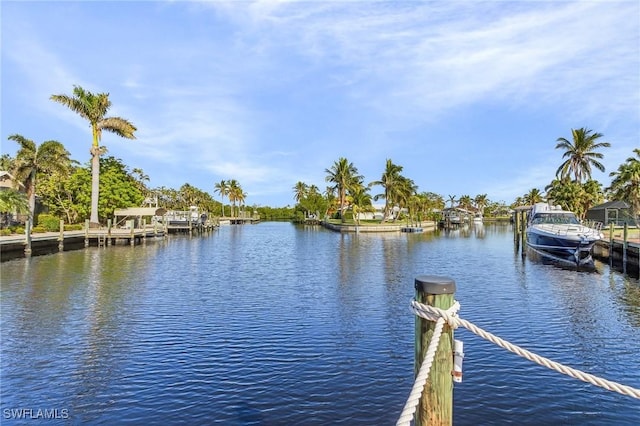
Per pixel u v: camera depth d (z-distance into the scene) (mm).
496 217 163625
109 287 19391
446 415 3236
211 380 8922
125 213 52656
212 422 7234
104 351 10688
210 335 12000
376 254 36281
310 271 25375
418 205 103000
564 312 14844
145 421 7309
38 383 8844
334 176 89875
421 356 3332
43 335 11984
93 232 42906
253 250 39969
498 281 21656
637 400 7992
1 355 10406
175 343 11305
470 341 11445
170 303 16047
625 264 25406
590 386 8602
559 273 24516
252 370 9453
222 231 81812
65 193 55812
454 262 30156
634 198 43250
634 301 16641
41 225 44281
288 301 16469
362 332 12297
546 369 9477
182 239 56094
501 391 8352
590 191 57312
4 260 29500
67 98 46125
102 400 8078
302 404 7859
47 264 27422
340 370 9445
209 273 24234
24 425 7250
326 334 12102
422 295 3299
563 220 32719
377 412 7562
